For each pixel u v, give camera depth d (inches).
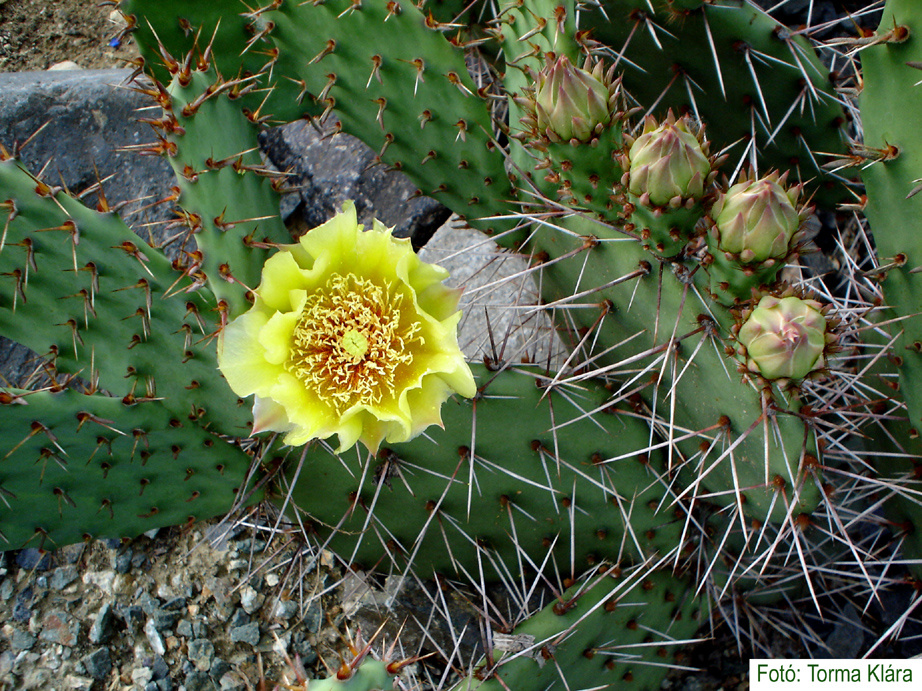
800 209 14.6
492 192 17.3
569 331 17.9
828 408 16.1
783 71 17.4
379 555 17.4
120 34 16.9
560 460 16.5
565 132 14.8
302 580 18.7
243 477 16.3
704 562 17.3
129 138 21.8
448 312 14.8
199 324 15.6
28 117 21.3
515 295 20.3
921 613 18.1
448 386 14.5
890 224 15.6
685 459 16.8
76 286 15.0
